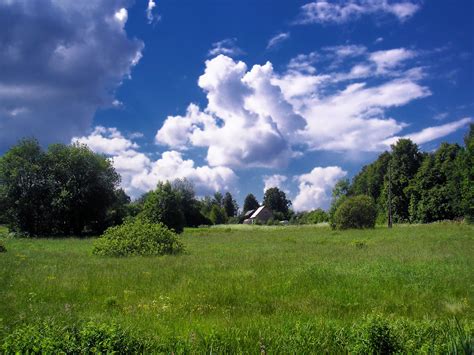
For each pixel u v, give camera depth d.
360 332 6.77
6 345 6.11
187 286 11.77
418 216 79.00
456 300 10.02
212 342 6.50
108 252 22.41
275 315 8.71
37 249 27.28
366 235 35.72
